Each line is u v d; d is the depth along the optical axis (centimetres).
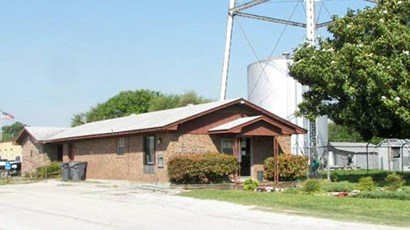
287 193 2208
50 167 4269
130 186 2916
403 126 2602
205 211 1764
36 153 4734
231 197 2128
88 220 1594
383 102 2428
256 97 4031
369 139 2925
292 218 1541
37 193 2655
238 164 2850
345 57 2577
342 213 1609
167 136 2814
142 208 1888
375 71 2414
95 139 3631
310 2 3216
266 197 2056
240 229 1355
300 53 2862
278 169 2936
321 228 1348
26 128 4894
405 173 3353
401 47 2491
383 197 1944
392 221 1441
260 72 4003
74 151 4016
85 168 3734
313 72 2678
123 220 1577
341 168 5044
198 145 2861
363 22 2662
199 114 2836
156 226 1445
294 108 3844
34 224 1533
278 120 2953
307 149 3497
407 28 2534
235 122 2880
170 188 2675
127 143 3219
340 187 2328
